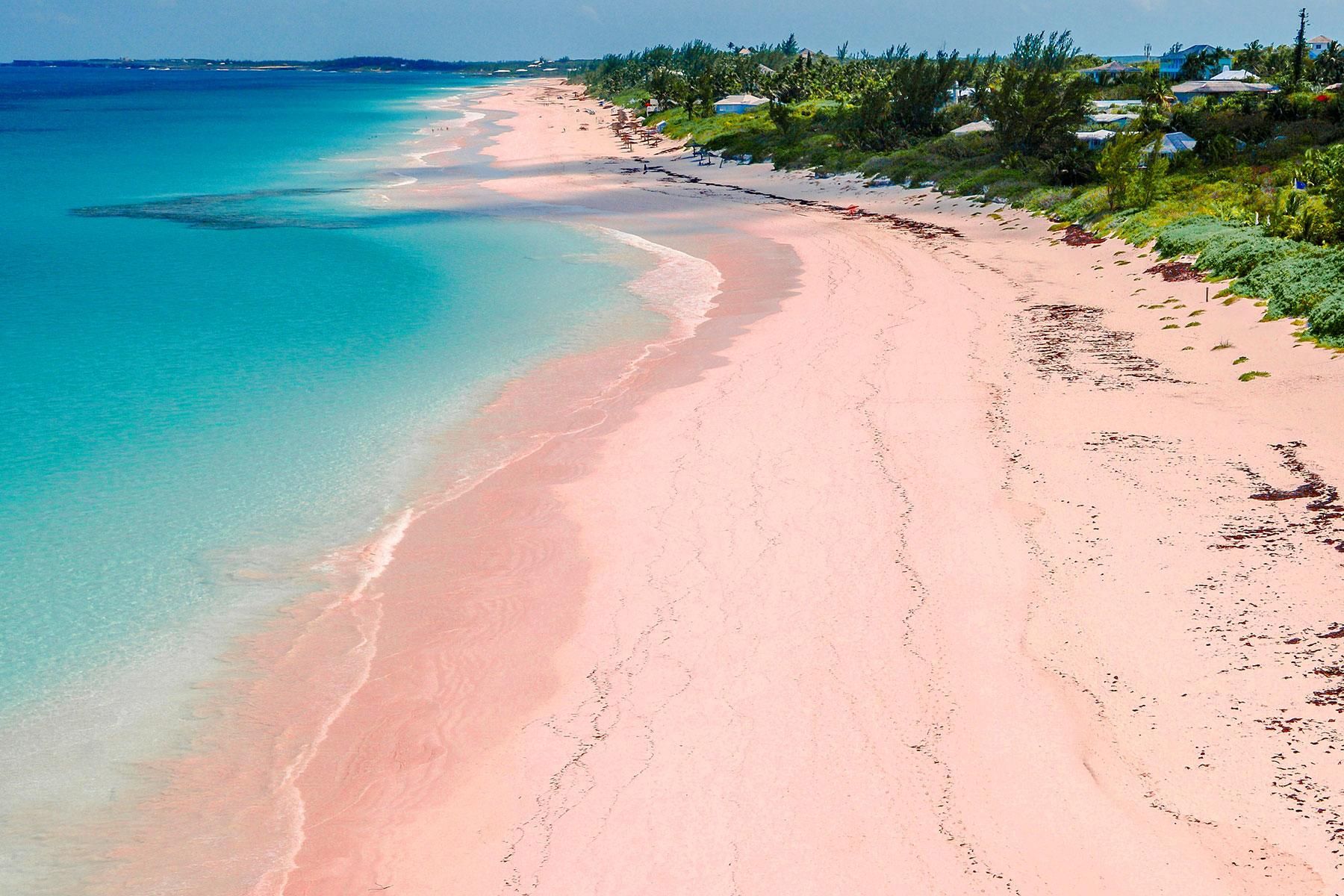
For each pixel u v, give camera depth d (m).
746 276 40.12
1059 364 25.58
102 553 18.11
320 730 13.40
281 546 18.39
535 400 25.80
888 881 10.02
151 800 12.16
